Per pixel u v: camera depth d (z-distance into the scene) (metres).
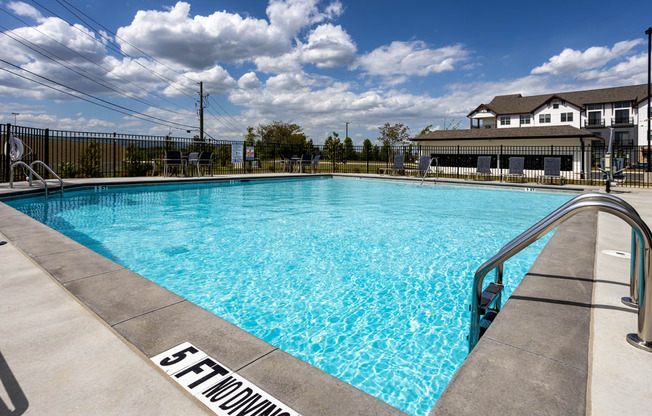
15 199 6.99
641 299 1.43
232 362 1.34
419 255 3.94
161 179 10.88
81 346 1.46
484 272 1.66
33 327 1.62
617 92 35.06
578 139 19.70
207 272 3.31
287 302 2.68
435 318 2.42
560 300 1.92
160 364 1.32
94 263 2.52
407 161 19.11
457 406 1.05
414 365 1.87
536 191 11.00
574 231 3.90
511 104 37.34
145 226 5.33
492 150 22.42
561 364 1.29
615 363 1.31
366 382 1.72
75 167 12.12
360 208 7.47
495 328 1.58
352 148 18.56
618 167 11.80
